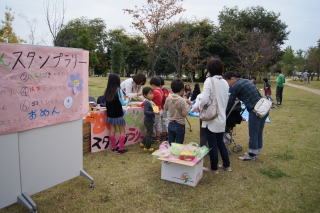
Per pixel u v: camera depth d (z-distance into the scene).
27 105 2.55
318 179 3.71
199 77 37.56
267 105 4.16
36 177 2.74
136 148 4.96
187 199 3.08
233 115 4.54
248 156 4.41
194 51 23.00
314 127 6.96
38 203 2.91
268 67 33.72
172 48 21.88
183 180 3.44
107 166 4.02
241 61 24.25
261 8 34.34
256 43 24.16
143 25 16.80
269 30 33.50
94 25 48.94
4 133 2.41
